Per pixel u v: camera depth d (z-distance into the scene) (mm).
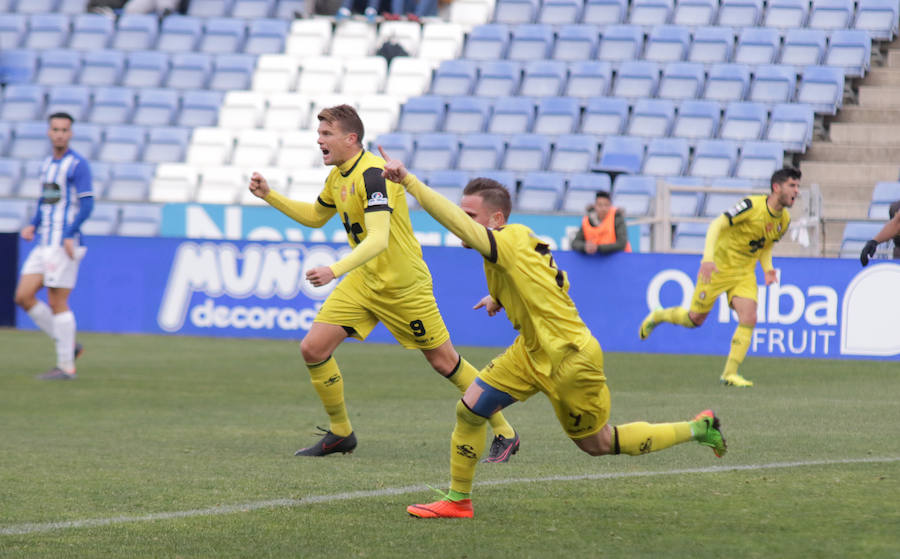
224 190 59438
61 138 32906
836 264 42531
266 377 34531
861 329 42219
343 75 67000
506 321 45344
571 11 69562
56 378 33562
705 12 67375
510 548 12930
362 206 19891
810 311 42719
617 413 26688
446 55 67938
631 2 69750
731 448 21031
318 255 46562
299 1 74688
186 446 21469
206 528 14047
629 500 15922
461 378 21391
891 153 59000
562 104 62406
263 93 65938
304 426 24516
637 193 55500
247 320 47094
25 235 33562
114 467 18891
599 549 12867
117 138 63438
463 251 45656
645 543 13148
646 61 64625
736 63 64125
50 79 69062
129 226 57000
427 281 20922
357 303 20578
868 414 26438
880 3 65938
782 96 61719
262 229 51219
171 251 47812
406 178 13367
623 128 61406
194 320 47625
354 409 27562
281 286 46812
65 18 72938
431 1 71750
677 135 60656
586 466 19078
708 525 14195
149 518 14680
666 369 38094
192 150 62594
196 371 35906
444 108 64250
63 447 21234
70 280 33562
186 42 71375
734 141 58938
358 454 20578
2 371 35531
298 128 64375
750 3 66750
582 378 14359
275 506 15508
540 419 25875
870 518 14586
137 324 48156
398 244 20422
